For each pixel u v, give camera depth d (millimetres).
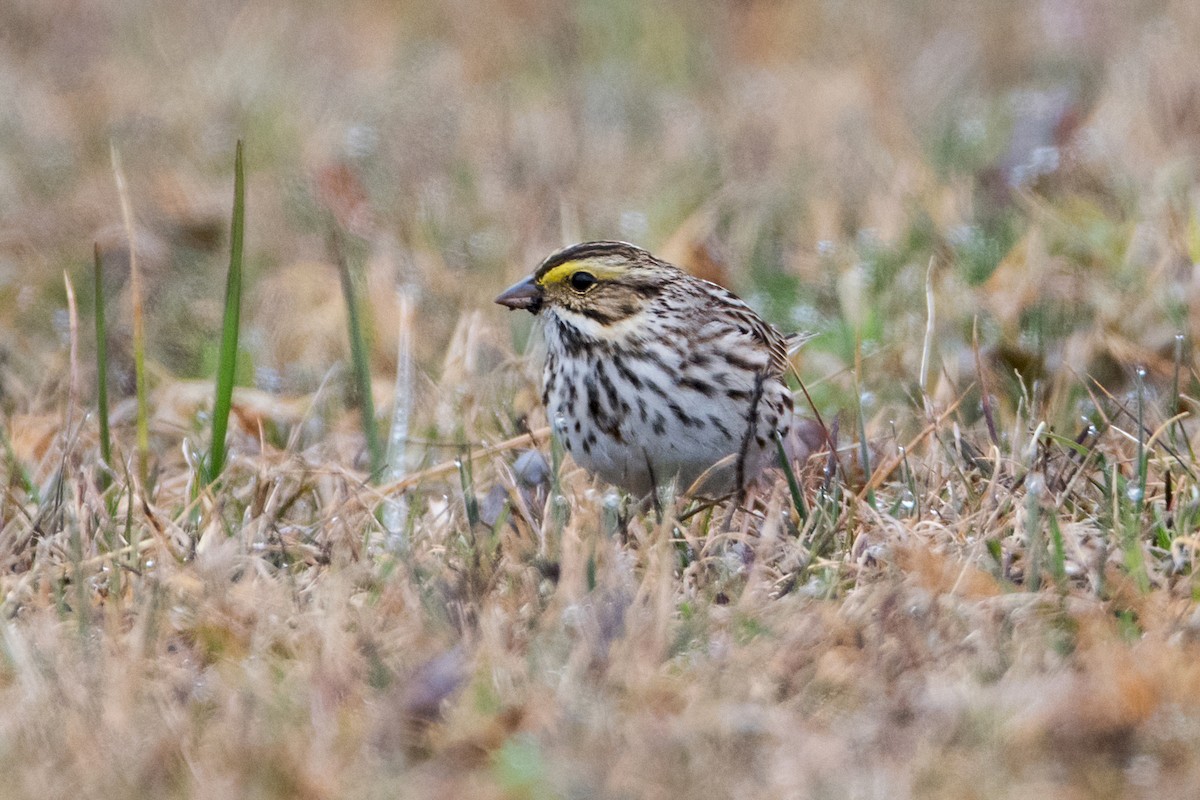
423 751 7613
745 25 22344
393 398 12891
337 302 14414
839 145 17562
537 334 13305
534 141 18312
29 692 7859
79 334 14445
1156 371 12297
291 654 8438
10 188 17141
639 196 16859
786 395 11008
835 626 8383
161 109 19500
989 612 8430
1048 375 12375
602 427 10711
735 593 9000
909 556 8922
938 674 7992
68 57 21688
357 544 9594
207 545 9547
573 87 20438
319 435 12633
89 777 7242
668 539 9133
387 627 8633
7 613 9031
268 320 14570
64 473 10234
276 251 15844
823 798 6918
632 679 7820
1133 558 8891
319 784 7113
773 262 15266
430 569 9047
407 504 10625
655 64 21531
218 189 17016
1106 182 15281
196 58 21203
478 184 17031
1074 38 20984
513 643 8336
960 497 10242
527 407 12461
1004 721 7414
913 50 21391
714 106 19641
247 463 11062
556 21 22719
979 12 22328
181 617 8664
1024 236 14117
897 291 13711
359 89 20250
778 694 7930
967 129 17641
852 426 11930
